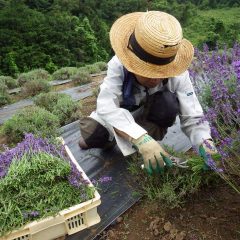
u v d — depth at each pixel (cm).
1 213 208
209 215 216
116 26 223
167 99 251
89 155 311
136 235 218
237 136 199
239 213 212
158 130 278
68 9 3212
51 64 2231
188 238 204
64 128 402
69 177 229
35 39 2295
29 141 253
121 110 235
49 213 209
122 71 237
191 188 222
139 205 242
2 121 568
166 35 195
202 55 296
